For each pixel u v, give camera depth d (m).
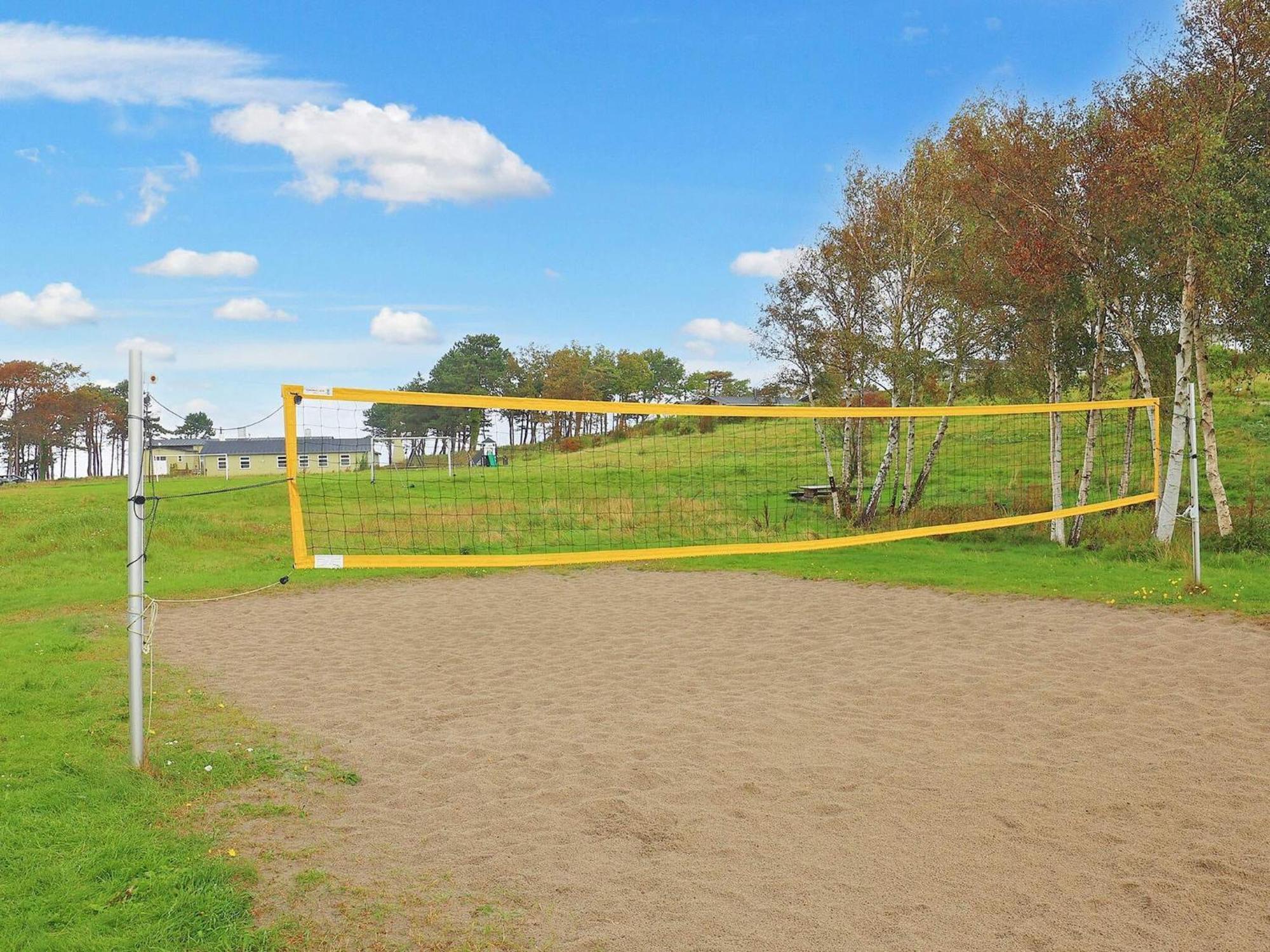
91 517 16.75
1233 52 13.60
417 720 6.21
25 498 21.80
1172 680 6.91
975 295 16.80
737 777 4.98
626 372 71.12
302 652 8.45
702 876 3.81
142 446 5.14
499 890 3.67
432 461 42.97
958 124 16.75
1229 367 16.31
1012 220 15.79
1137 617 9.22
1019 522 11.44
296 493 6.72
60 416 64.06
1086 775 5.00
